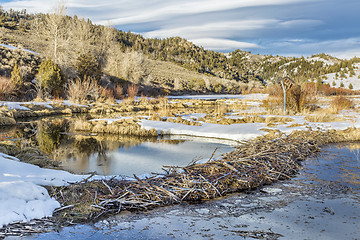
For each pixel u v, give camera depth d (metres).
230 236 4.19
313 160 8.66
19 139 12.18
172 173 6.68
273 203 5.51
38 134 13.55
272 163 7.66
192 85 66.19
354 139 11.70
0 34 48.75
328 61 144.50
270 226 4.52
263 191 6.22
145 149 10.67
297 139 10.45
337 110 18.80
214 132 13.20
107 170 7.91
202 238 4.13
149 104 30.48
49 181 5.91
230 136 12.58
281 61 161.50
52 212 4.80
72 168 8.12
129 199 5.38
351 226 4.49
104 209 5.05
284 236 4.18
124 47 100.25
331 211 5.06
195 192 5.86
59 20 38.72
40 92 26.75
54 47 38.22
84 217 4.75
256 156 7.86
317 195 5.90
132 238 4.14
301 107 19.28
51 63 28.36
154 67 81.88
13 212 4.48
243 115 18.48
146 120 16.27
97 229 4.41
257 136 12.01
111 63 47.72
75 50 46.12
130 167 8.25
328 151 9.77
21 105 22.14
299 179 6.97
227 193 6.12
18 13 83.69
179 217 4.89
